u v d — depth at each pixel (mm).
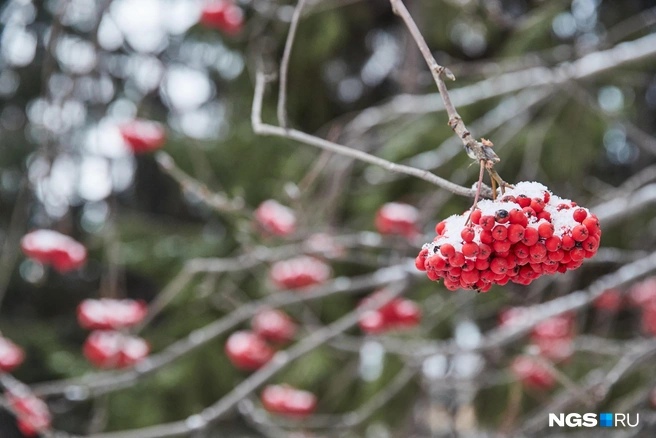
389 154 5148
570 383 3301
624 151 6316
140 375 3646
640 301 4664
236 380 5891
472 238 1512
